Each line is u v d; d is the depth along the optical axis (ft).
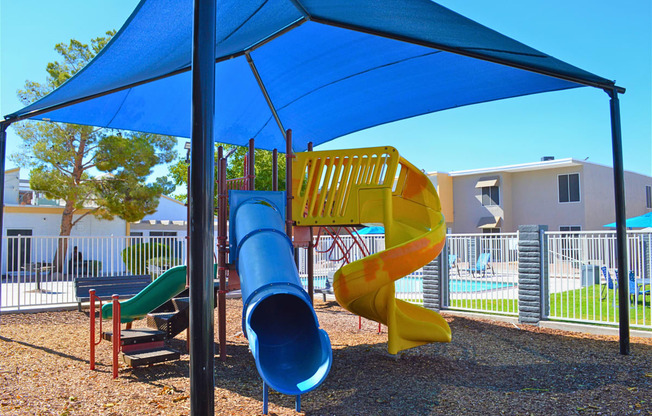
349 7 16.62
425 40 19.34
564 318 29.19
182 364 20.48
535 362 20.51
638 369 19.27
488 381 17.69
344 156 20.86
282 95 28.48
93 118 28.27
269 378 13.67
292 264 16.35
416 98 28.27
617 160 22.08
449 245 35.96
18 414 14.02
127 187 67.62
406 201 22.90
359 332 27.81
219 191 21.36
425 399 15.62
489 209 95.30
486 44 18.25
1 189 27.58
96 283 30.86
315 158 21.11
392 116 31.65
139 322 31.37
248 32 19.36
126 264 42.24
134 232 83.15
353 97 28.53
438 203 22.30
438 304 34.96
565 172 88.22
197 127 9.82
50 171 65.87
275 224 18.21
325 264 50.49
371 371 19.11
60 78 64.44
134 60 19.21
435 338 20.54
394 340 20.13
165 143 70.38
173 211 97.30
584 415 14.07
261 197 20.30
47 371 19.21
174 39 17.71
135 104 27.20
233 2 15.72
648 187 100.37
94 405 14.92
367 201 20.43
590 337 26.21
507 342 24.64
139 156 67.05
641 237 28.60
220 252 21.16
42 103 23.82
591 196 86.74
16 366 20.02
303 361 15.34
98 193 67.31
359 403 15.28
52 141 64.80
